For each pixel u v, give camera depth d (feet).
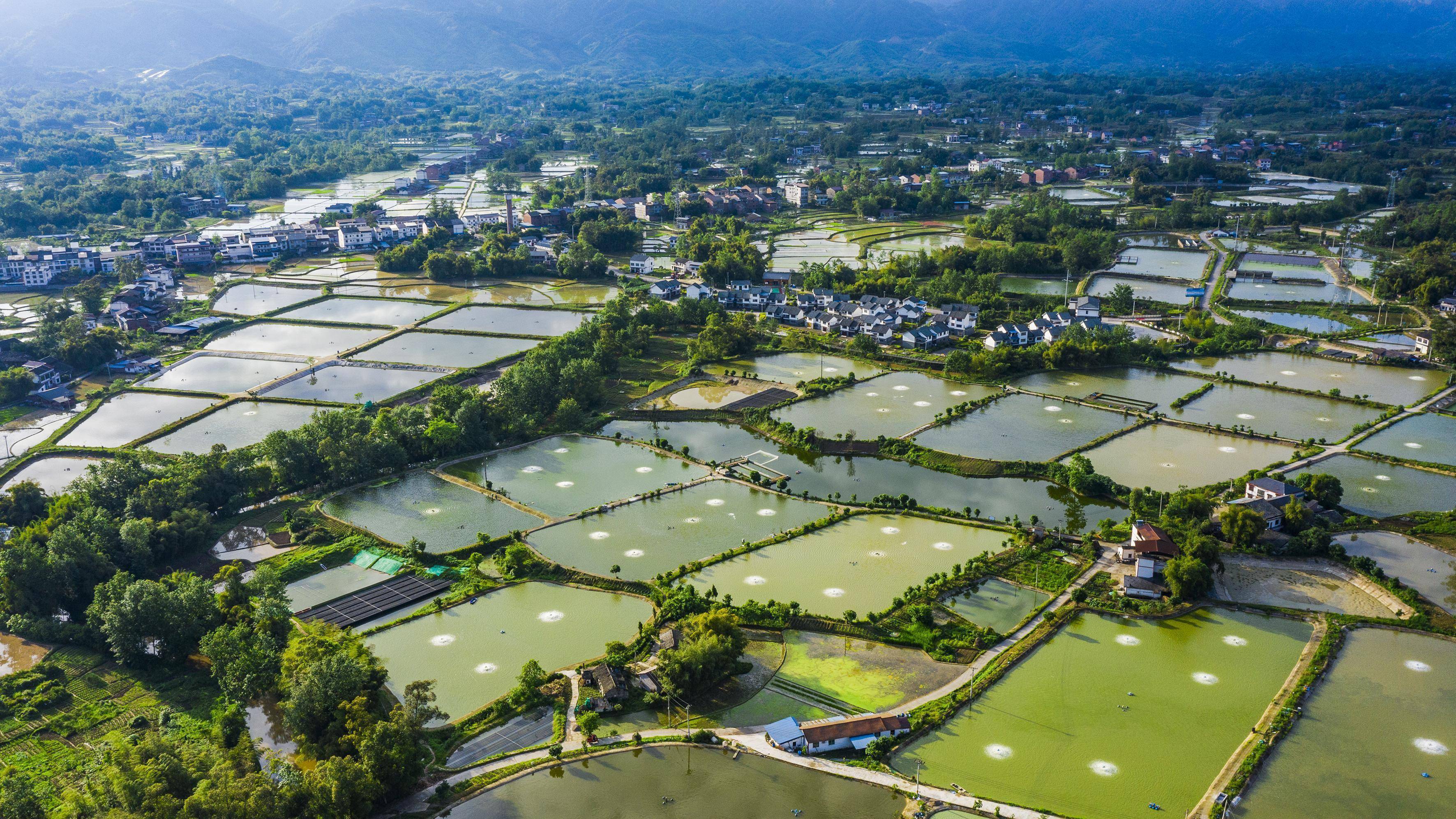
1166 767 340.18
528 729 370.32
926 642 414.82
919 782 335.06
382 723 336.90
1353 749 347.97
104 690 403.13
